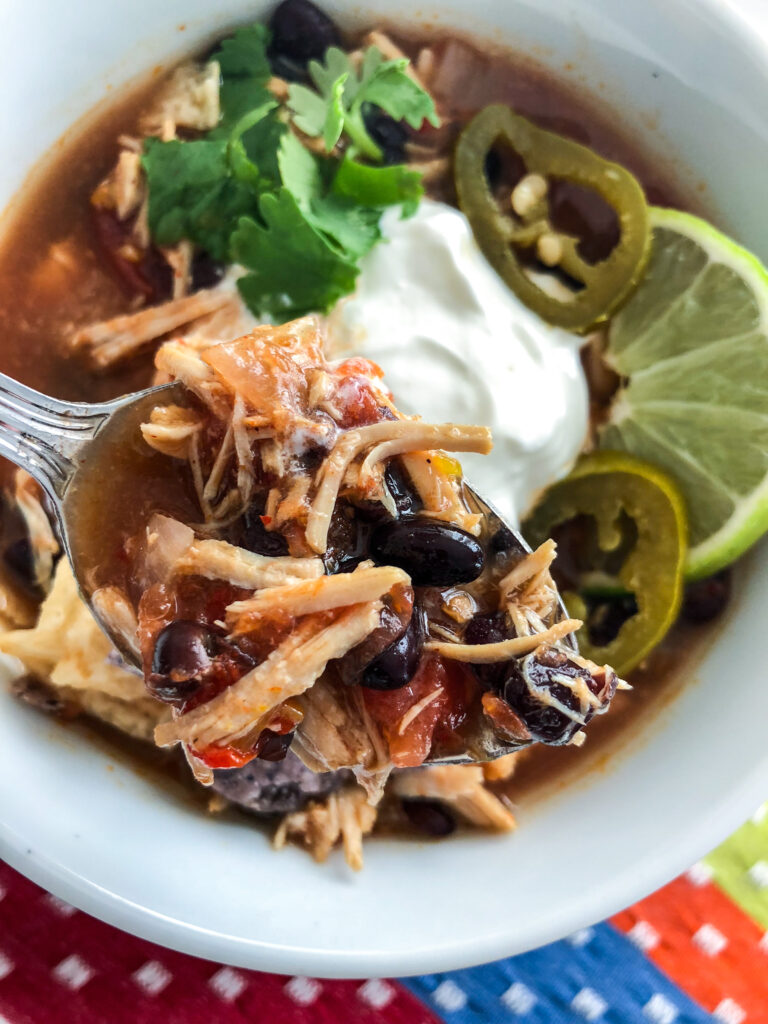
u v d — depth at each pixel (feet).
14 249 0.38
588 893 0.33
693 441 0.40
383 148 0.41
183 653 0.26
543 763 0.39
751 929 0.39
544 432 0.39
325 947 0.32
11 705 0.35
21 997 0.35
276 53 0.40
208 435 0.30
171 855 0.34
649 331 0.41
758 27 0.42
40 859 0.31
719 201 0.41
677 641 0.40
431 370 0.38
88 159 0.39
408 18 0.41
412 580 0.28
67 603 0.36
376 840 0.37
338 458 0.28
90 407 0.31
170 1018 0.36
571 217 0.41
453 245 0.39
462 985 0.37
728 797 0.35
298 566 0.27
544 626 0.30
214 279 0.39
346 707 0.29
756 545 0.39
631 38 0.39
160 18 0.38
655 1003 0.38
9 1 0.34
